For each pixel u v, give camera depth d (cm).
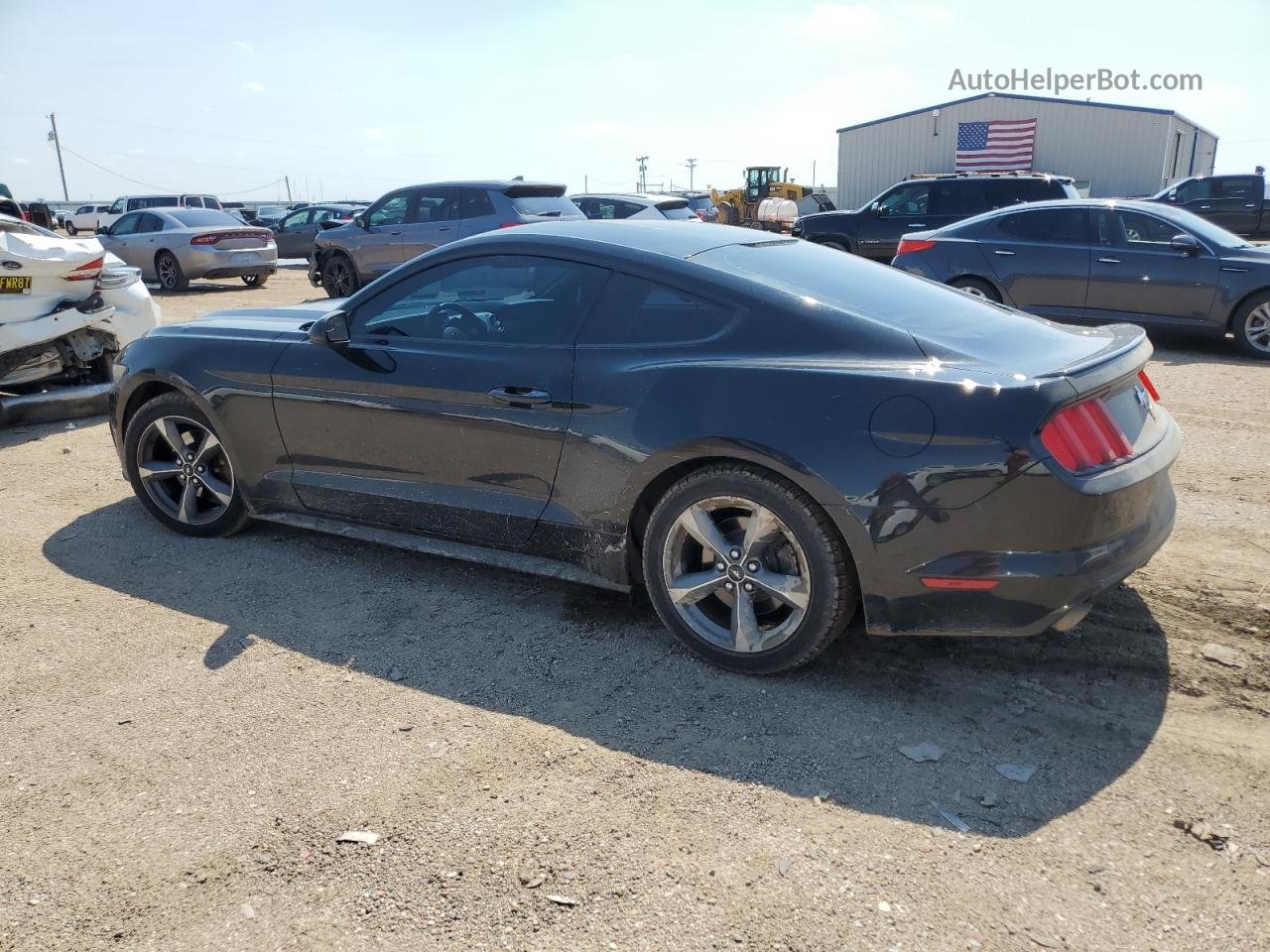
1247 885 227
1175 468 543
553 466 353
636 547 354
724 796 266
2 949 220
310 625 376
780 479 306
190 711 316
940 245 1030
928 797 263
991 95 3319
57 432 685
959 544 286
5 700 326
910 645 346
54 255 664
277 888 236
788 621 314
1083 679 320
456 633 366
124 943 221
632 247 355
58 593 411
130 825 261
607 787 271
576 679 330
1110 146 3228
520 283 369
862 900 226
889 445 288
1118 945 211
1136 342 323
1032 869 235
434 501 386
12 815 266
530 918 223
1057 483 275
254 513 447
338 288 1476
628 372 334
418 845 249
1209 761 275
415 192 1386
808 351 311
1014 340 321
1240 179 2003
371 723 306
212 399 436
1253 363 873
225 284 1905
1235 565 402
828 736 293
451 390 370
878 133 3538
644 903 227
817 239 1605
